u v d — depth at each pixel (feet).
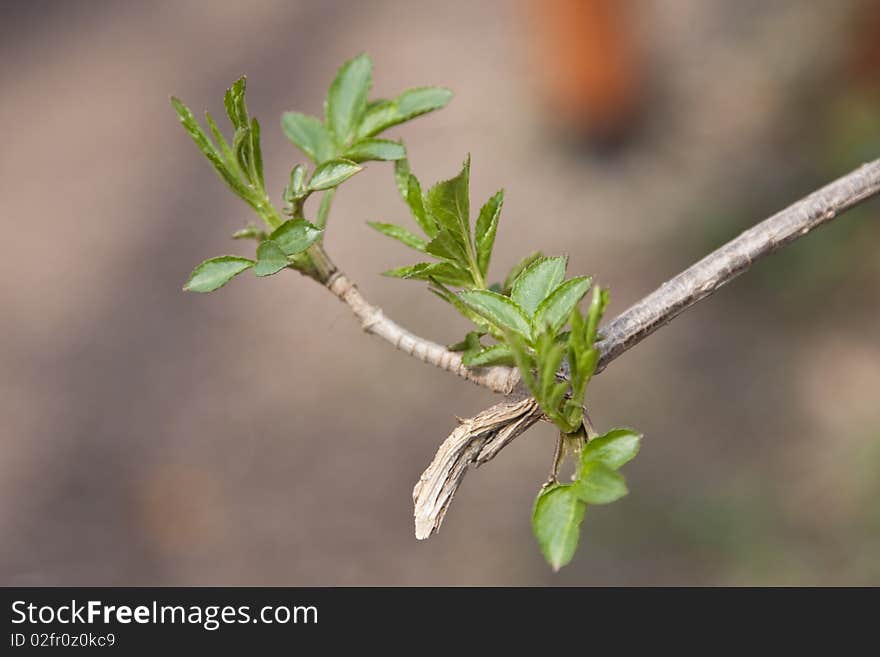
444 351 3.71
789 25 26.27
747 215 22.53
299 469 21.16
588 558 17.85
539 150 26.91
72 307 25.84
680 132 25.96
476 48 30.40
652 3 29.76
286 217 3.73
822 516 17.13
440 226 3.57
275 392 22.79
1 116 32.76
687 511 18.12
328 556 19.36
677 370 20.84
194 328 24.77
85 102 32.63
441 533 19.15
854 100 22.48
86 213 28.37
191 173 29.01
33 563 20.02
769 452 18.71
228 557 19.69
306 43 32.65
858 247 20.86
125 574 19.54
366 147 3.98
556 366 3.03
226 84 31.58
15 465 22.33
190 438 22.24
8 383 24.20
